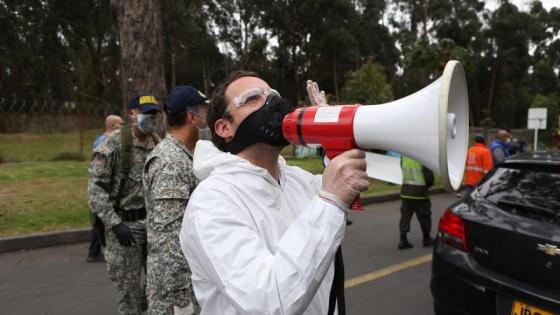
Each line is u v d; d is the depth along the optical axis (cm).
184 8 3238
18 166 1146
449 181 91
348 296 377
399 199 884
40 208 657
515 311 229
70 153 1389
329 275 126
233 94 118
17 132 2097
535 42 5347
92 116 2105
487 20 4356
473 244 259
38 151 1561
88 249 516
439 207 820
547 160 265
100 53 3353
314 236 89
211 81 4091
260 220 106
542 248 221
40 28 2788
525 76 4666
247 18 3866
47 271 441
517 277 232
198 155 128
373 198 842
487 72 4447
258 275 90
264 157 121
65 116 2177
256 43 3772
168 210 176
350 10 3706
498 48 4275
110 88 3700
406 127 94
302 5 3591
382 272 440
